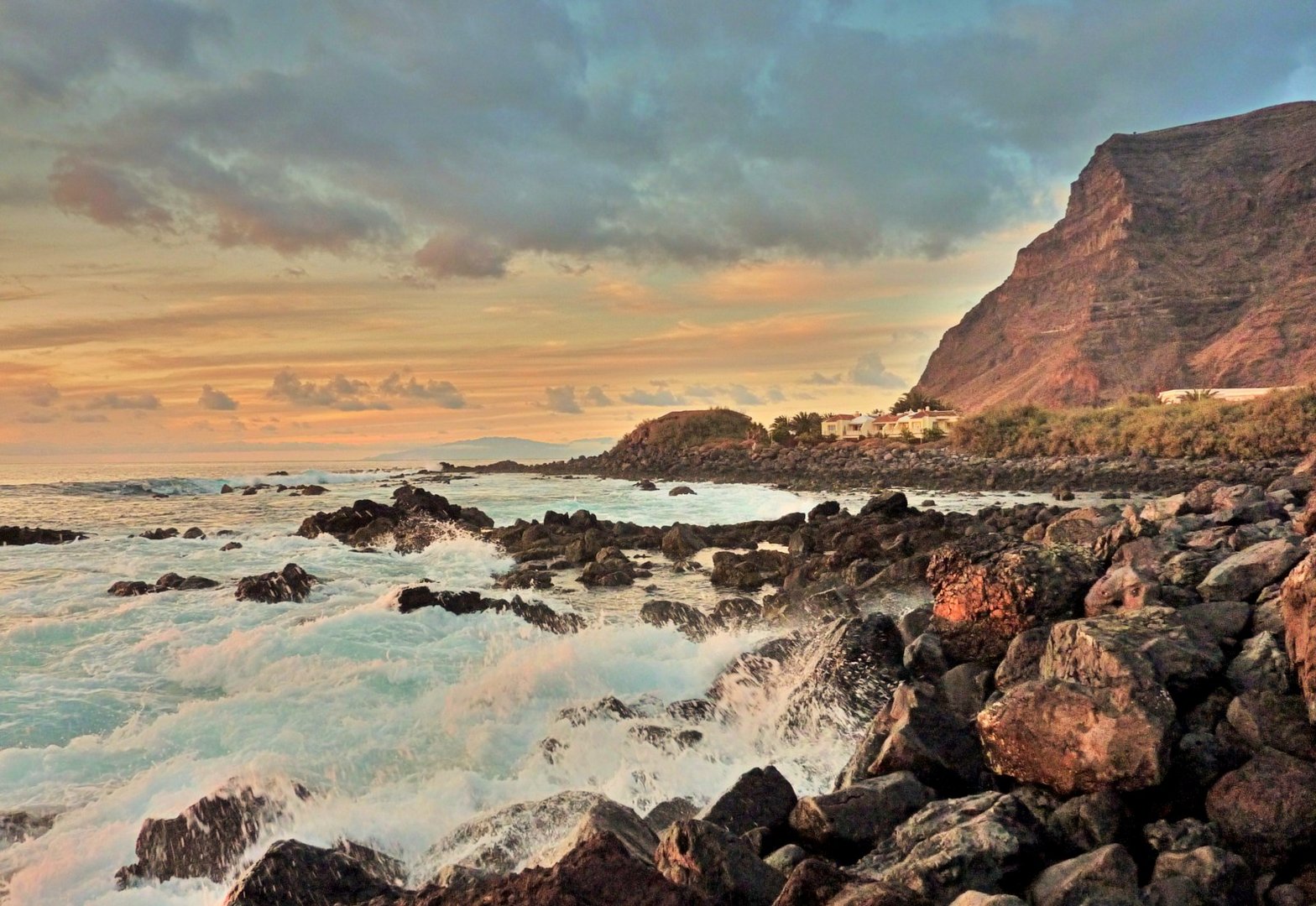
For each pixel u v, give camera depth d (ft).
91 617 50.85
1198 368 528.63
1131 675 20.72
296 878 18.15
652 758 29.01
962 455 248.11
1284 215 597.52
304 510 146.20
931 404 407.03
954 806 19.66
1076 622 24.39
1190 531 37.93
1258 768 18.76
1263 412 212.43
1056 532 49.19
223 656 40.68
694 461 289.12
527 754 30.19
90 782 28.07
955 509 135.64
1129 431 230.68
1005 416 269.03
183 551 85.71
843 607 47.52
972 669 29.48
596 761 28.96
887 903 14.87
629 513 134.41
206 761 28.73
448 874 19.16
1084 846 18.57
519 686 35.12
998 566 30.81
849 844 20.11
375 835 24.06
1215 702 21.22
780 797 22.21
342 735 31.24
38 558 80.12
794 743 30.68
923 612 35.12
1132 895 16.02
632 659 38.55
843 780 24.94
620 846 15.57
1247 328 523.29
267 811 24.54
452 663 39.83
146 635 46.91
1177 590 28.53
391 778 28.27
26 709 34.86
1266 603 25.29
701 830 17.89
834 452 274.57
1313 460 72.59
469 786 27.04
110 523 121.19
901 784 21.50
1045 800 20.03
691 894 14.62
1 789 27.27
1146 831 18.57
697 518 127.85
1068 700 20.47
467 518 120.88
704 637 47.80
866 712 30.91
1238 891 16.39
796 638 38.17
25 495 185.26
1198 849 16.99
